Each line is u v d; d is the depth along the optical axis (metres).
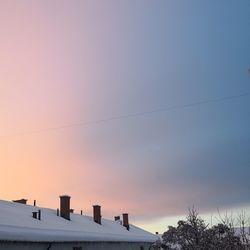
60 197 32.00
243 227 19.89
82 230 28.02
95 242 27.06
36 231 20.69
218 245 20.38
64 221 29.61
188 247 21.05
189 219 21.77
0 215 22.25
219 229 20.77
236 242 19.86
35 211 28.48
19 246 18.77
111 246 29.97
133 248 34.25
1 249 17.59
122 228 40.59
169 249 21.94
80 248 24.80
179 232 21.55
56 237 21.83
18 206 28.58
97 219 37.16
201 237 20.95
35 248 19.94
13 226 19.81
